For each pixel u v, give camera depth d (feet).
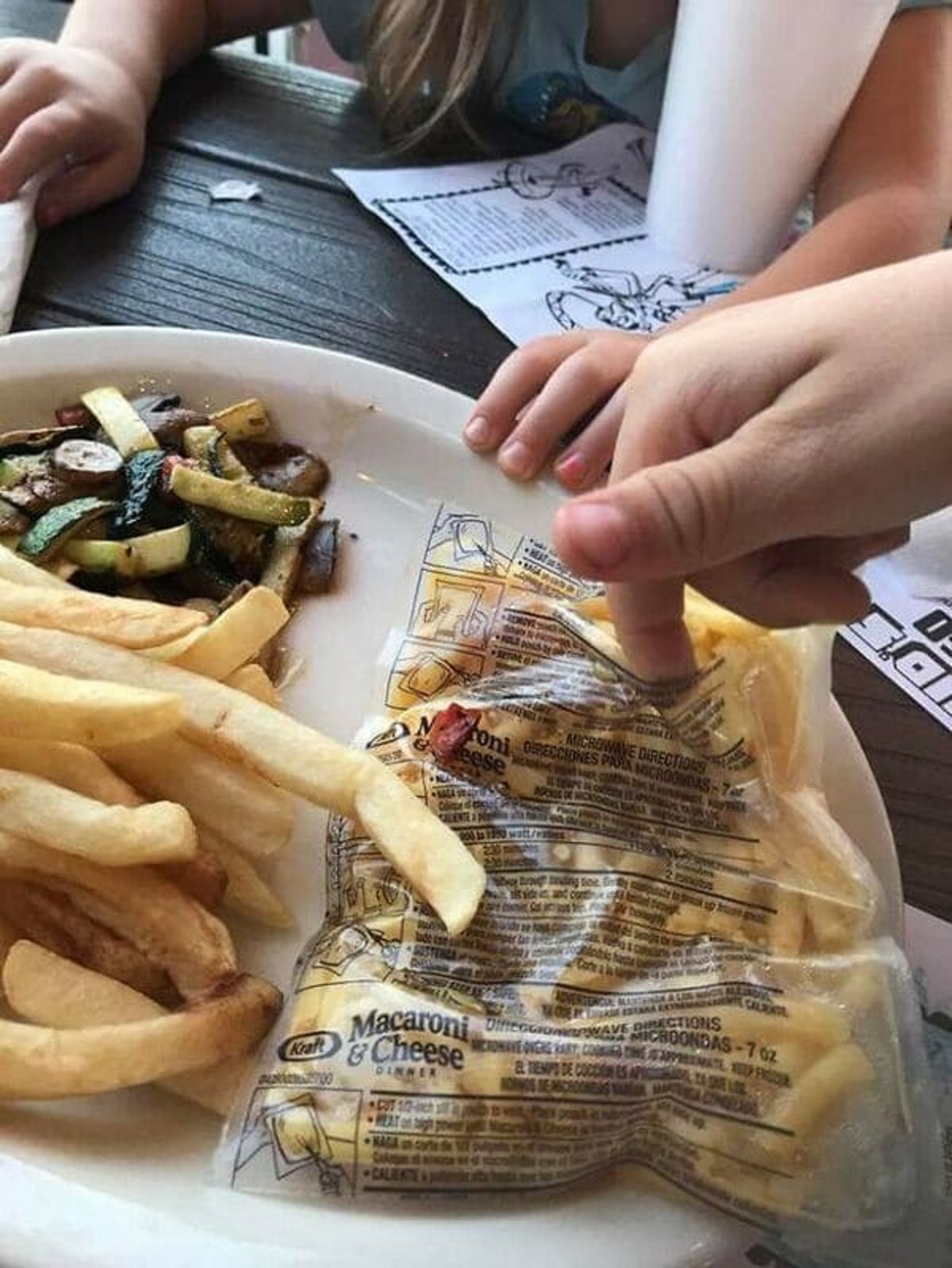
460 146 1.52
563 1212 0.65
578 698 0.86
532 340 1.19
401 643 0.93
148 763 0.80
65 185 1.28
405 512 1.07
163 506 1.01
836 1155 0.65
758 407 0.60
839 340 0.59
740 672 0.83
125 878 0.73
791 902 0.76
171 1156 0.67
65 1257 0.57
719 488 0.55
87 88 1.33
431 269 1.31
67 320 1.18
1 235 1.19
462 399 1.10
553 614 0.92
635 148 1.56
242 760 0.80
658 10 1.65
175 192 1.35
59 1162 0.64
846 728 0.88
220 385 1.09
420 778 0.82
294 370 1.09
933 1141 0.67
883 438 0.56
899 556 1.04
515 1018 0.69
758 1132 0.65
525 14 1.63
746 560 0.67
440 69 1.52
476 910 0.74
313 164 1.43
